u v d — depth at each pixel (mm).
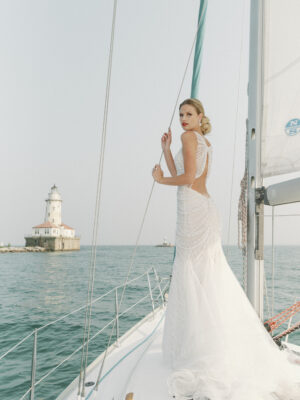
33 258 76750
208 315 1390
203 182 1601
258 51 1824
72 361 8539
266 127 1841
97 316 15586
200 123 1649
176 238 1602
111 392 1459
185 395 1179
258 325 1438
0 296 26109
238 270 30953
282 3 1753
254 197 1854
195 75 2756
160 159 1624
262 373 1243
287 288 16719
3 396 6707
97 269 49969
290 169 1827
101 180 1337
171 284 1557
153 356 1609
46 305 21391
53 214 98312
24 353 9672
